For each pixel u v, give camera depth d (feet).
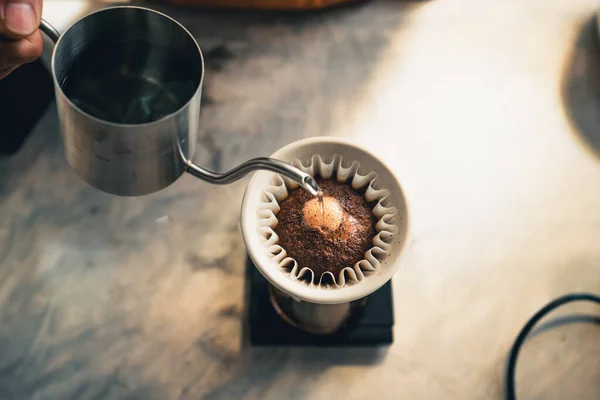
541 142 2.34
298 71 2.42
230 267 2.11
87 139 1.35
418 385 1.99
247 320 2.05
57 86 1.30
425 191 2.24
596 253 2.17
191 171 1.53
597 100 2.43
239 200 2.20
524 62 2.49
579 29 2.56
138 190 1.49
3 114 2.12
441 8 2.58
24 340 2.01
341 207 1.74
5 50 1.49
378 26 2.52
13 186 2.19
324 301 1.62
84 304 2.06
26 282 2.08
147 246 2.13
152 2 2.47
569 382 2.00
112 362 1.99
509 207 2.23
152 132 1.32
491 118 2.38
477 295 2.10
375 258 1.69
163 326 2.04
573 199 2.25
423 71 2.45
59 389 1.96
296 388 1.98
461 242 2.17
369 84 2.42
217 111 2.33
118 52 1.45
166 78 1.45
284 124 2.33
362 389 1.98
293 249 1.69
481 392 1.99
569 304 2.09
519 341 2.01
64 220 2.15
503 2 2.59
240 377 1.99
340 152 1.76
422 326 2.05
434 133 2.34
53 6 2.45
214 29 2.46
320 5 2.47
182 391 1.97
